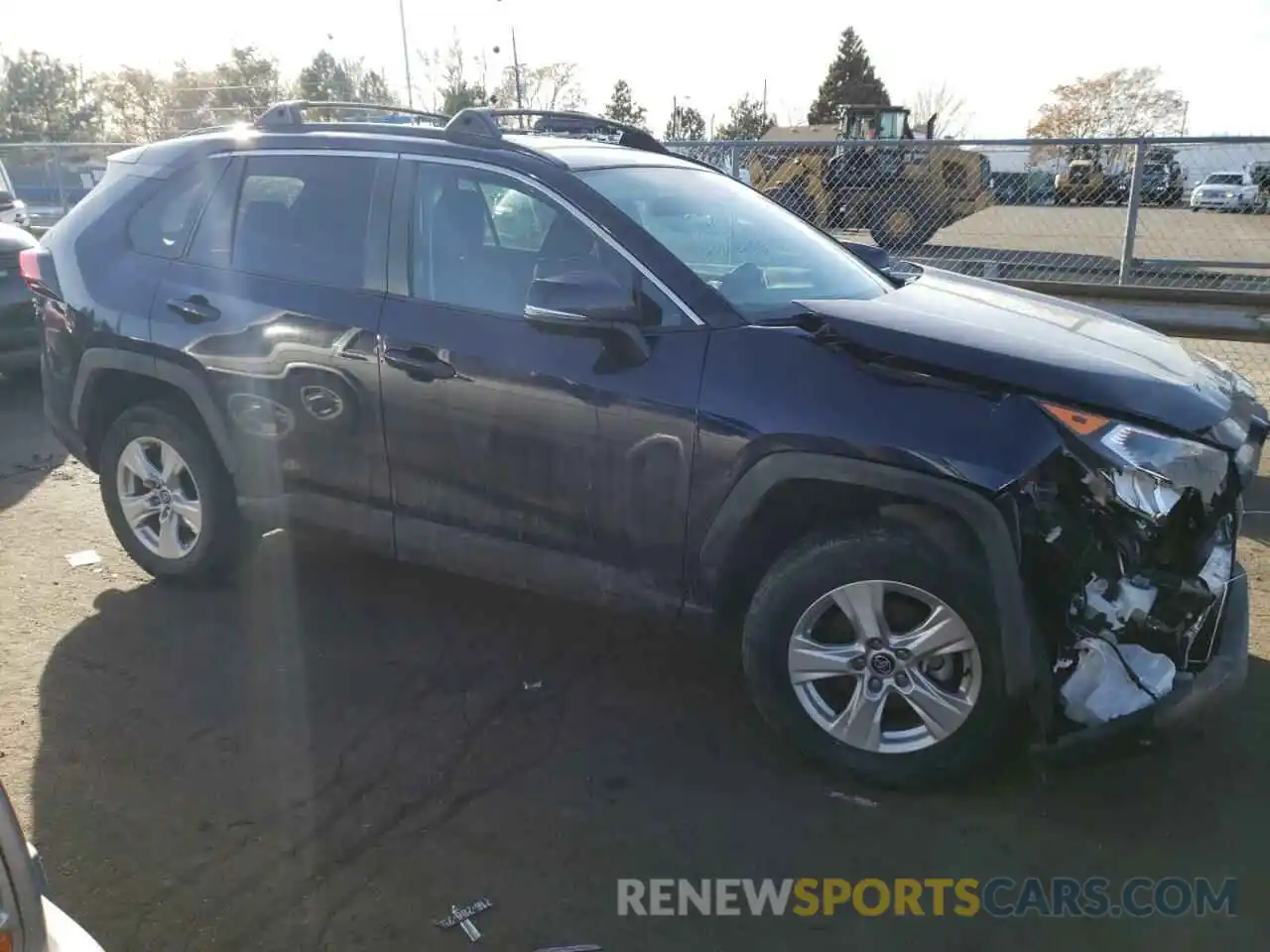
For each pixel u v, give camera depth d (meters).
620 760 3.32
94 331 4.29
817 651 3.11
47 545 5.00
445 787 3.17
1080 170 8.07
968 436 2.83
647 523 3.29
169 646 4.01
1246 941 2.58
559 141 4.03
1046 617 2.83
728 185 4.29
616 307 3.16
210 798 3.09
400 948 2.54
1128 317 6.70
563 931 2.60
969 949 2.57
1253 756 3.31
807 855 2.89
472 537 3.65
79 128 60.38
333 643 4.05
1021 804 3.09
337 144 3.96
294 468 3.97
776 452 3.02
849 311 3.20
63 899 2.68
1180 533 2.83
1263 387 7.77
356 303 3.75
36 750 3.32
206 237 4.16
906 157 9.09
